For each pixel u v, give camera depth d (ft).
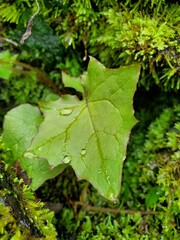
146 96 0.47
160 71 0.39
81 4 0.40
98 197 0.43
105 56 0.43
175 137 0.39
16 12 0.42
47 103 0.38
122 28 0.38
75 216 0.42
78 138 0.36
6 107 0.48
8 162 0.38
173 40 0.37
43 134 0.37
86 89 0.38
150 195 0.40
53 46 0.46
